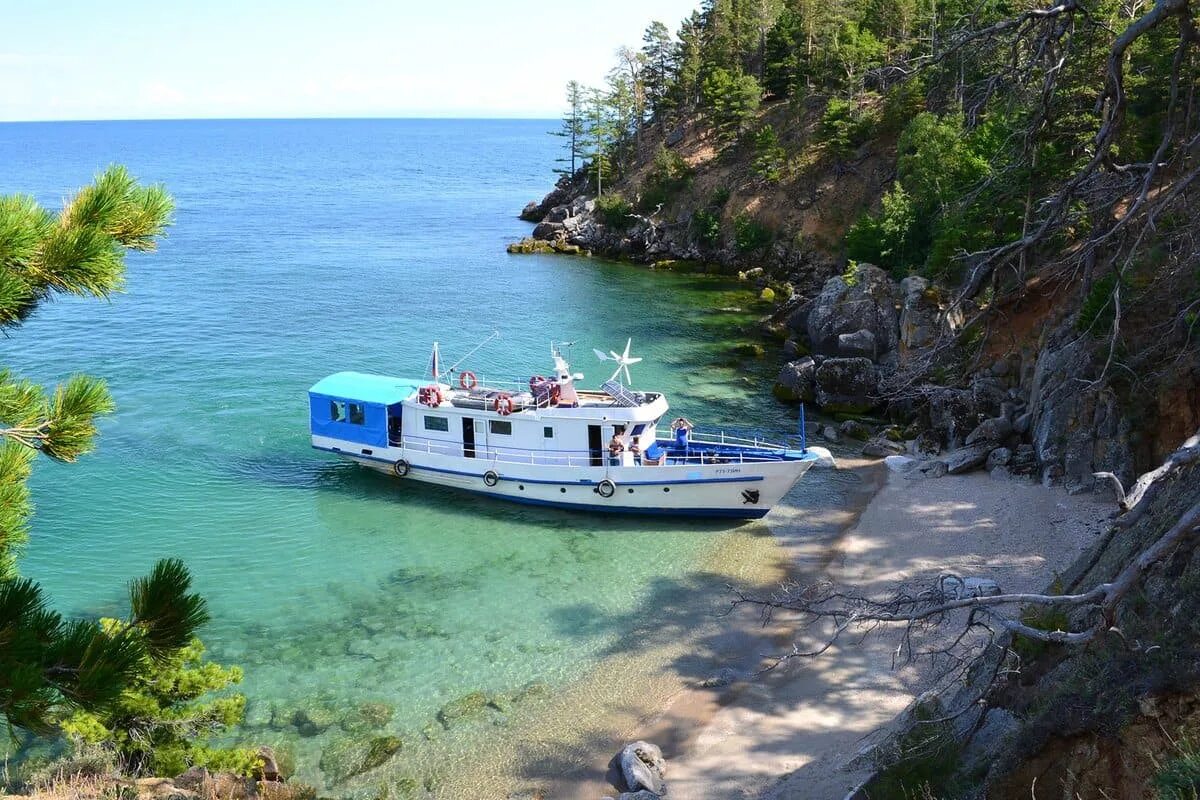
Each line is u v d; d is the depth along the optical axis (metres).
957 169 56.53
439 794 21.56
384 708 24.78
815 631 28.53
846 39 103.62
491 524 37.47
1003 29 11.99
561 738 23.66
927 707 18.86
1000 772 13.16
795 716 24.02
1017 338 46.09
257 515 37.75
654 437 40.16
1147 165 11.90
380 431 41.00
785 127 111.50
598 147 133.25
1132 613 14.09
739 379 59.56
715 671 26.59
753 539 35.81
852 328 61.38
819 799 19.38
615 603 30.88
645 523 37.66
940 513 36.91
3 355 59.88
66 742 21.02
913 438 46.50
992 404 45.03
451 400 40.84
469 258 111.50
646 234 113.38
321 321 73.50
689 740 23.36
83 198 9.62
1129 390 35.00
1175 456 11.91
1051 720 12.80
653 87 141.62
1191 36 10.78
